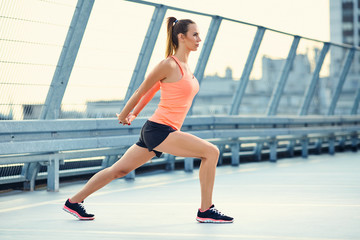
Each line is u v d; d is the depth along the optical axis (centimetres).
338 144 1399
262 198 591
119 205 553
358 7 7131
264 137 1106
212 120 927
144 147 453
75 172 750
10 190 678
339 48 1309
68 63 673
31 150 622
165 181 769
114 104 771
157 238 388
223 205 543
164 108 441
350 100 1409
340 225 432
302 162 1077
